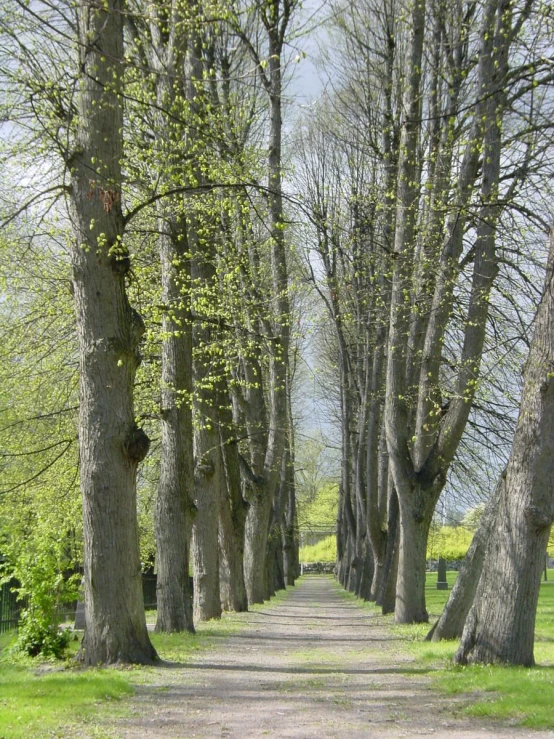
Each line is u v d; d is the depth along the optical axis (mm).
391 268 19672
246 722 7070
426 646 13305
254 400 26641
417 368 20766
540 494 9773
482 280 14828
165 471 15844
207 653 12766
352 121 25031
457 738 6336
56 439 17609
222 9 10156
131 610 10531
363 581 33719
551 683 8352
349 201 20359
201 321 16125
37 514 16297
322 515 81438
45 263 15727
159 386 16875
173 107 12867
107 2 10188
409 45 16797
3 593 17062
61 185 10539
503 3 13570
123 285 10773
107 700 7957
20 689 8234
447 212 13680
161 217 13969
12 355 16453
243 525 24828
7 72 10633
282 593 44438
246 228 17172
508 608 9938
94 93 10406
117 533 10461
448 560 64750
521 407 9984
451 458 18094
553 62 10922
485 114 12766
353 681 9789
